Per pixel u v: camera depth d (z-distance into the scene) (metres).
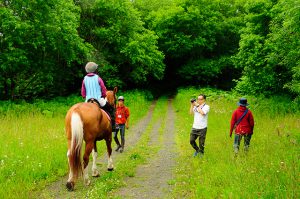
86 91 7.55
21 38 18.81
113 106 8.77
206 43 41.72
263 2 22.09
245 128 8.92
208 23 40.62
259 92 22.64
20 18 18.81
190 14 39.84
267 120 15.50
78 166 6.17
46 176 7.18
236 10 46.16
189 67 42.12
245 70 22.77
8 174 7.02
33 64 21.12
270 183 5.68
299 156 7.69
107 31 29.75
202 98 9.14
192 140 9.27
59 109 19.50
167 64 46.81
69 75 27.81
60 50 21.62
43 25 19.33
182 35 40.31
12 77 21.00
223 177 6.54
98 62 28.56
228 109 21.17
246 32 23.64
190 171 7.79
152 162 9.34
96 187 6.29
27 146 9.62
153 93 41.72
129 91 32.69
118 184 6.82
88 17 30.67
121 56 32.06
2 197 5.54
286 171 6.30
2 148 9.12
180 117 21.44
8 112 16.48
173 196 6.02
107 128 7.41
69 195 6.08
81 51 23.27
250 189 5.46
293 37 14.12
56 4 20.22
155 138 14.31
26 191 6.08
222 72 44.62
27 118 15.16
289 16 12.68
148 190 6.52
